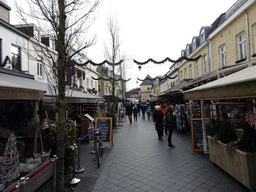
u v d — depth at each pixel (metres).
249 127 3.58
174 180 4.14
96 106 12.25
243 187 3.67
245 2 10.23
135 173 4.65
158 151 6.66
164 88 40.84
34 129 4.63
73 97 8.09
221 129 4.53
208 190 3.62
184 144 7.63
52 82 3.92
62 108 3.74
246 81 2.40
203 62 17.95
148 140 8.72
